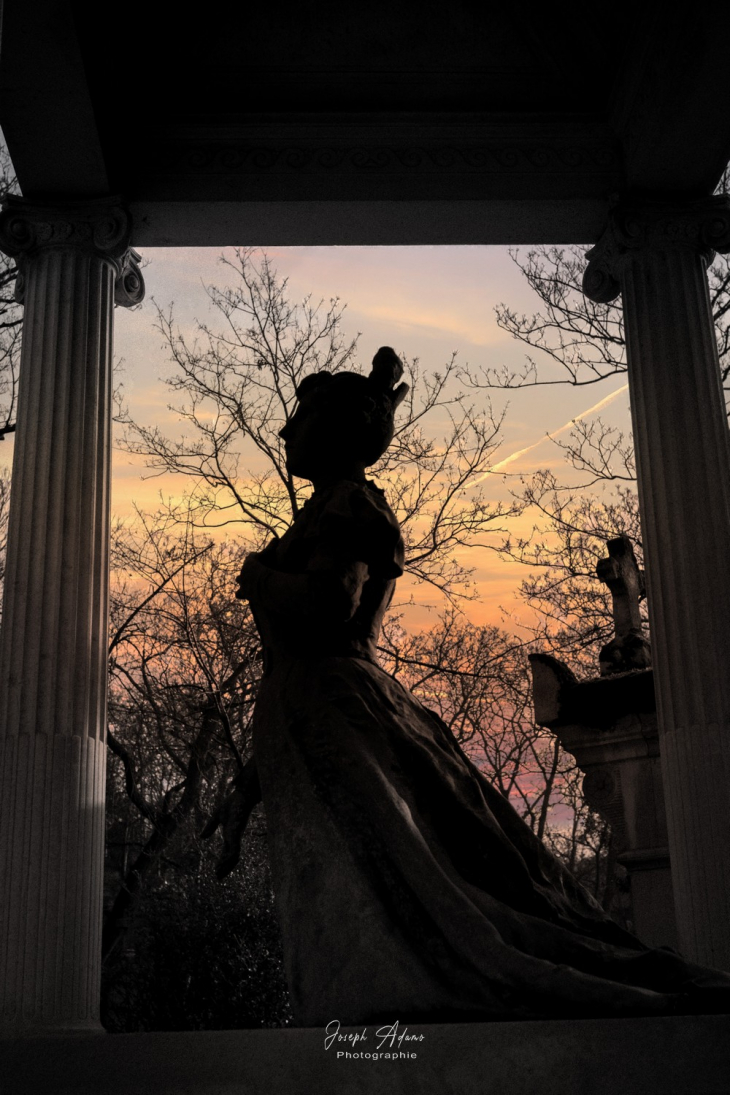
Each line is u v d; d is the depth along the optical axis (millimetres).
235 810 5926
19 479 9016
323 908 5152
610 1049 4305
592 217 10539
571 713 9586
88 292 9617
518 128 10523
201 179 10203
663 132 9859
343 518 5691
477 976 4727
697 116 9727
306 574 5684
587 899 5488
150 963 13453
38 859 7867
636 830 9242
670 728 8734
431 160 10352
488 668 16969
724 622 8844
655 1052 4293
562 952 4883
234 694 15375
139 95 10414
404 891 5070
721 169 10203
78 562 8789
